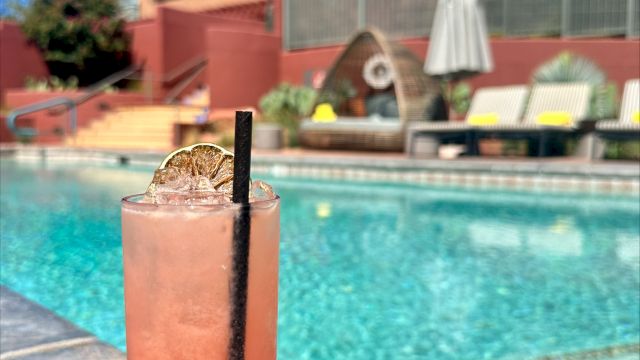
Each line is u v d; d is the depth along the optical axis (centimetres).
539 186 253
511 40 438
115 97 522
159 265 31
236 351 31
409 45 468
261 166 321
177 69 567
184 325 31
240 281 31
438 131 321
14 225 168
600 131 282
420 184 270
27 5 564
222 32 508
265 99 446
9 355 51
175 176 34
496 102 323
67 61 562
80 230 160
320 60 510
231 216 31
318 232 159
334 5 518
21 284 108
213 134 452
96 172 333
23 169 352
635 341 79
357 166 295
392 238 151
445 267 121
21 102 504
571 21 441
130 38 580
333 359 74
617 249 137
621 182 238
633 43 418
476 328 85
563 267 121
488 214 189
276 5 545
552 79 369
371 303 97
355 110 402
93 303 97
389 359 74
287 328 85
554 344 78
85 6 573
